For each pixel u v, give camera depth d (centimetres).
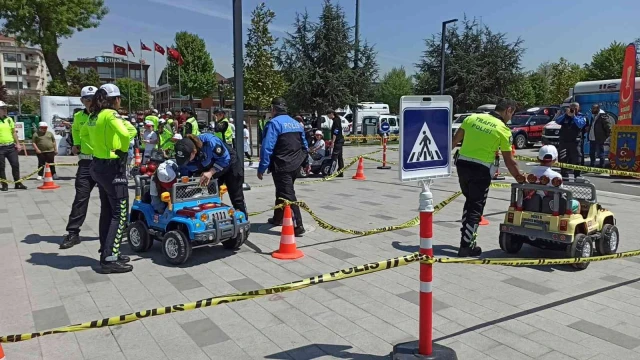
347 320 438
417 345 363
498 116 605
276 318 442
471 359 366
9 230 774
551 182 578
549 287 519
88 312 456
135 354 377
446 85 3653
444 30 2605
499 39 3606
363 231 757
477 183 604
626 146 1425
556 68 5506
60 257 628
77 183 677
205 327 423
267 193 1131
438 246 675
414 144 342
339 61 2909
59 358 370
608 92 1797
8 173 1563
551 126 2098
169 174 603
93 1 2808
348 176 1489
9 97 7269
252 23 2180
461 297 491
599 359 365
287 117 730
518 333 410
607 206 980
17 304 475
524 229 599
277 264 598
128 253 645
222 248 666
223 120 1276
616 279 544
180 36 5409
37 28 2686
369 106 4053
